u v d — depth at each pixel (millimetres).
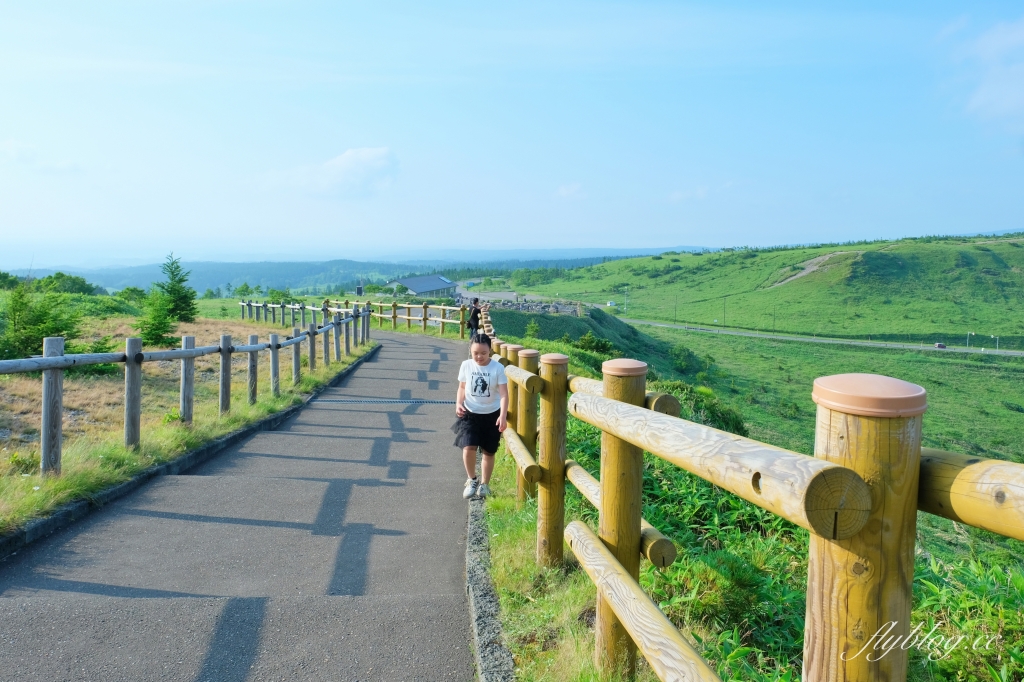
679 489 6238
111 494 5398
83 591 3756
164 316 18781
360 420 9742
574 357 24047
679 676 1763
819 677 1355
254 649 3119
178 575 4047
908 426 1253
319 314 35906
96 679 2836
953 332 142000
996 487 1099
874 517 1258
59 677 2840
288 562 4312
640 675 2777
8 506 4480
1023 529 1028
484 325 23375
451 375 15102
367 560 4379
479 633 3219
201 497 5613
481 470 6336
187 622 3340
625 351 86500
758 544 5027
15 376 10883
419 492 5953
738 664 3096
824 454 1334
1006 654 3219
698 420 14266
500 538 4461
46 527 4598
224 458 7273
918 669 3139
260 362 15922
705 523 5750
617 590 2408
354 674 2943
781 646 3492
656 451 2137
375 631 3311
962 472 1187
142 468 6059
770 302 180875
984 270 194000
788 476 1308
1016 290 179250
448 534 4898
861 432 1264
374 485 6176
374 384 13539
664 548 2697
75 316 13180
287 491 5871
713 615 3633
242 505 5438
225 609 3471
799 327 148125
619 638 2734
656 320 159000
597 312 108375
